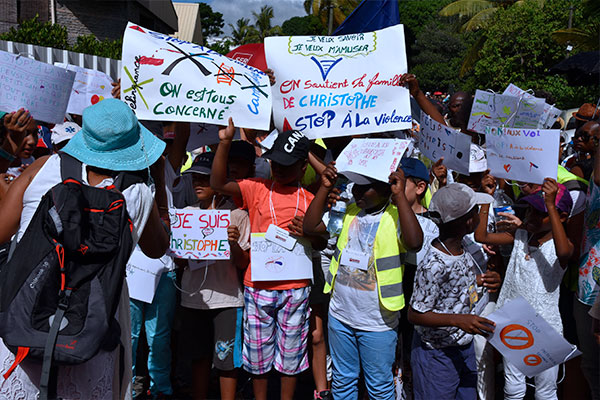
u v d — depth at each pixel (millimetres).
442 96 15086
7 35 13766
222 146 3564
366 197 3283
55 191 2221
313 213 3357
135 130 2496
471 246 3615
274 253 3537
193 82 3695
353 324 3367
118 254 2244
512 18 24234
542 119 4750
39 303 2121
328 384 4340
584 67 5188
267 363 3648
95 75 4738
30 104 3492
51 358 2090
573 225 3627
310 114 4023
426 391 3111
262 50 4695
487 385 3818
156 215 2639
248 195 3646
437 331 3047
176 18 25547
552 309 3539
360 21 4262
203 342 3791
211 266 3678
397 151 3197
